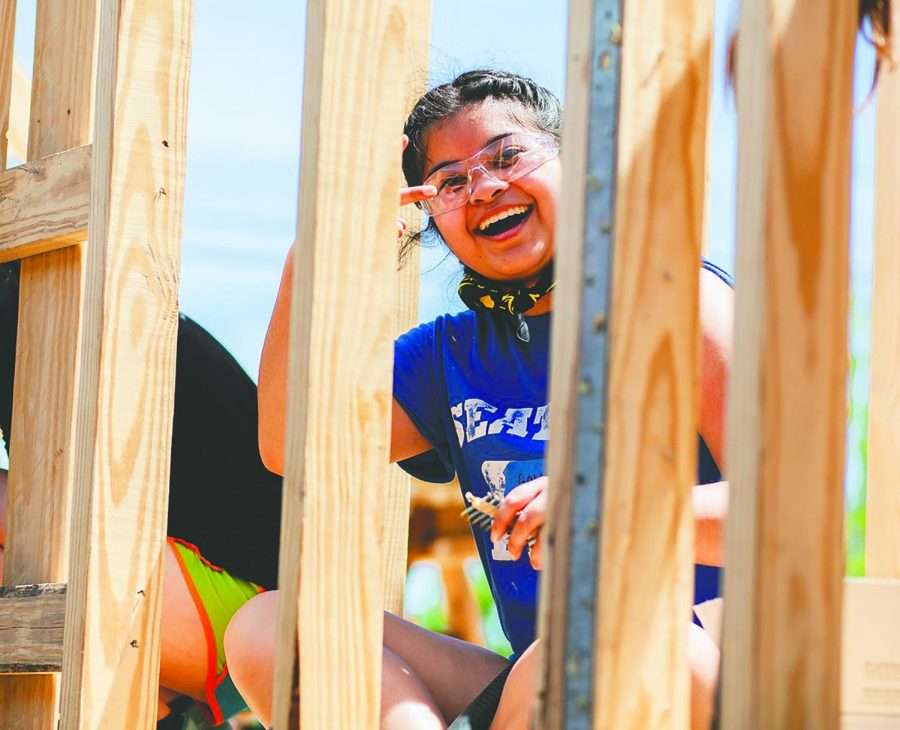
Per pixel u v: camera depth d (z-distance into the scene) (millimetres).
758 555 967
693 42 1105
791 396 982
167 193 1826
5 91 2191
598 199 1087
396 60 1398
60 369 2039
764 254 984
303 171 1352
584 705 1046
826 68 1013
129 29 1810
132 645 1730
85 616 1699
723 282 1834
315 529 1314
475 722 1633
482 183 1945
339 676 1320
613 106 1089
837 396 992
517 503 1533
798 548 974
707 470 1831
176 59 1851
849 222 1009
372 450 1355
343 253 1352
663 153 1085
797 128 999
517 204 1937
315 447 1319
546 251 1943
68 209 1941
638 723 1033
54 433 2033
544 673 1066
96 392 1739
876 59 1620
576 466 1068
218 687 2416
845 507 994
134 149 1802
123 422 1755
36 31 2109
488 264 1959
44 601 1870
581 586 1059
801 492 978
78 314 2023
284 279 1933
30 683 1998
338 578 1326
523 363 1968
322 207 1340
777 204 991
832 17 1019
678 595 1052
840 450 990
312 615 1305
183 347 2525
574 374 1076
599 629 1034
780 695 963
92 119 2021
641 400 1059
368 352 1361
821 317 992
